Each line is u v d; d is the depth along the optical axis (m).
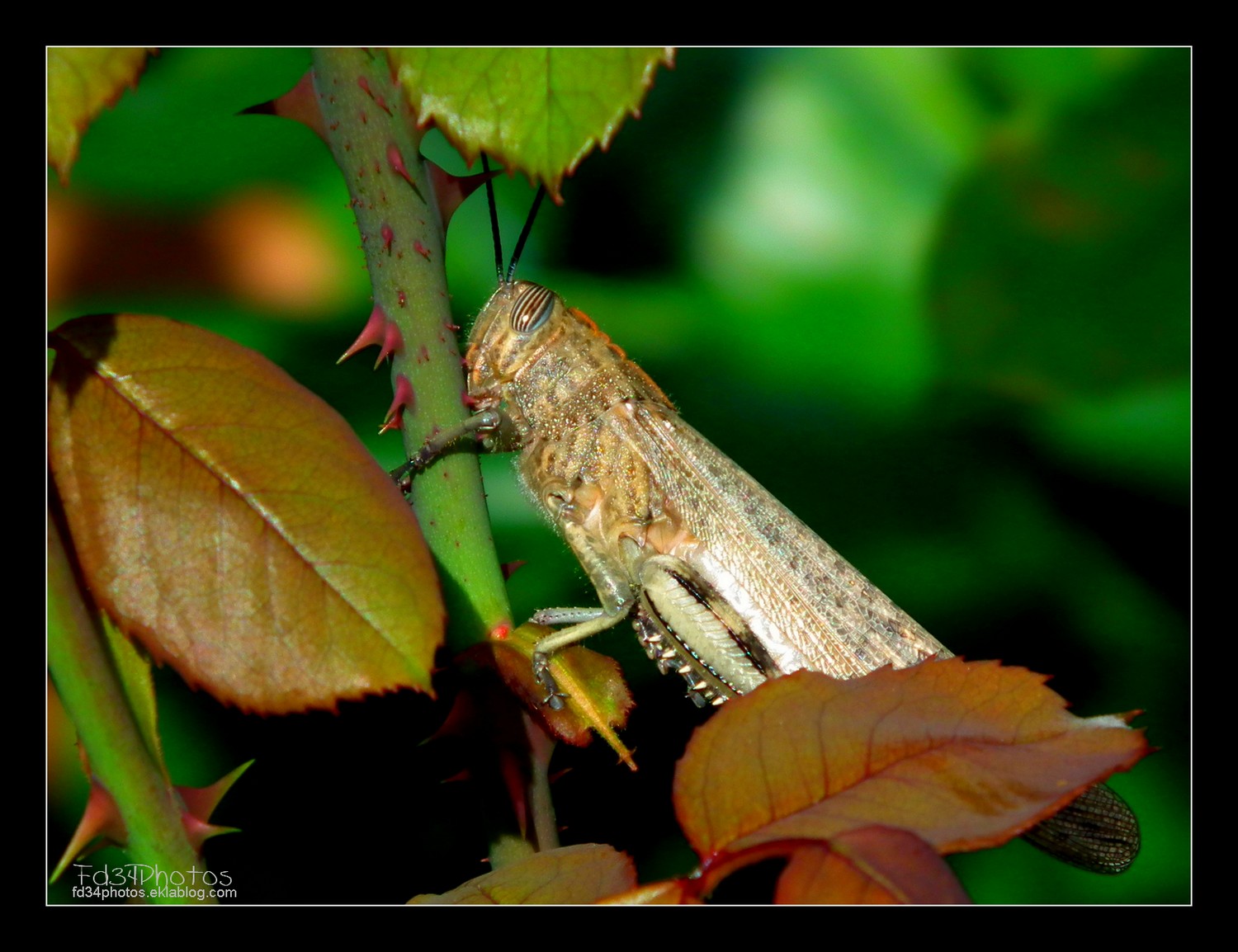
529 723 0.35
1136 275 0.55
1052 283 0.55
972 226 0.55
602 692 0.35
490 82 0.32
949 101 0.54
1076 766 0.32
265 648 0.32
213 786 0.33
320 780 0.49
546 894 0.32
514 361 0.50
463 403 0.36
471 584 0.35
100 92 0.31
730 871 0.31
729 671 0.48
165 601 0.32
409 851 0.48
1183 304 0.55
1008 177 0.54
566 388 0.51
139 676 0.32
